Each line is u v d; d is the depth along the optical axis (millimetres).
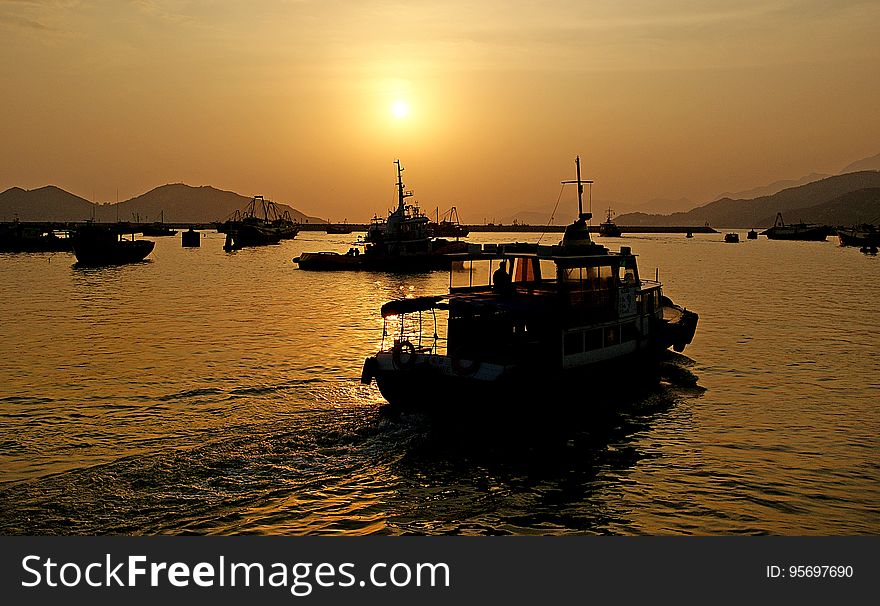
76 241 103250
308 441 21562
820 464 20484
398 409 24641
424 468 19844
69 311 52719
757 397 27922
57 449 20906
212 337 41188
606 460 20797
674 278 88938
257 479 18844
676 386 29766
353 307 56906
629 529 16766
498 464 20359
